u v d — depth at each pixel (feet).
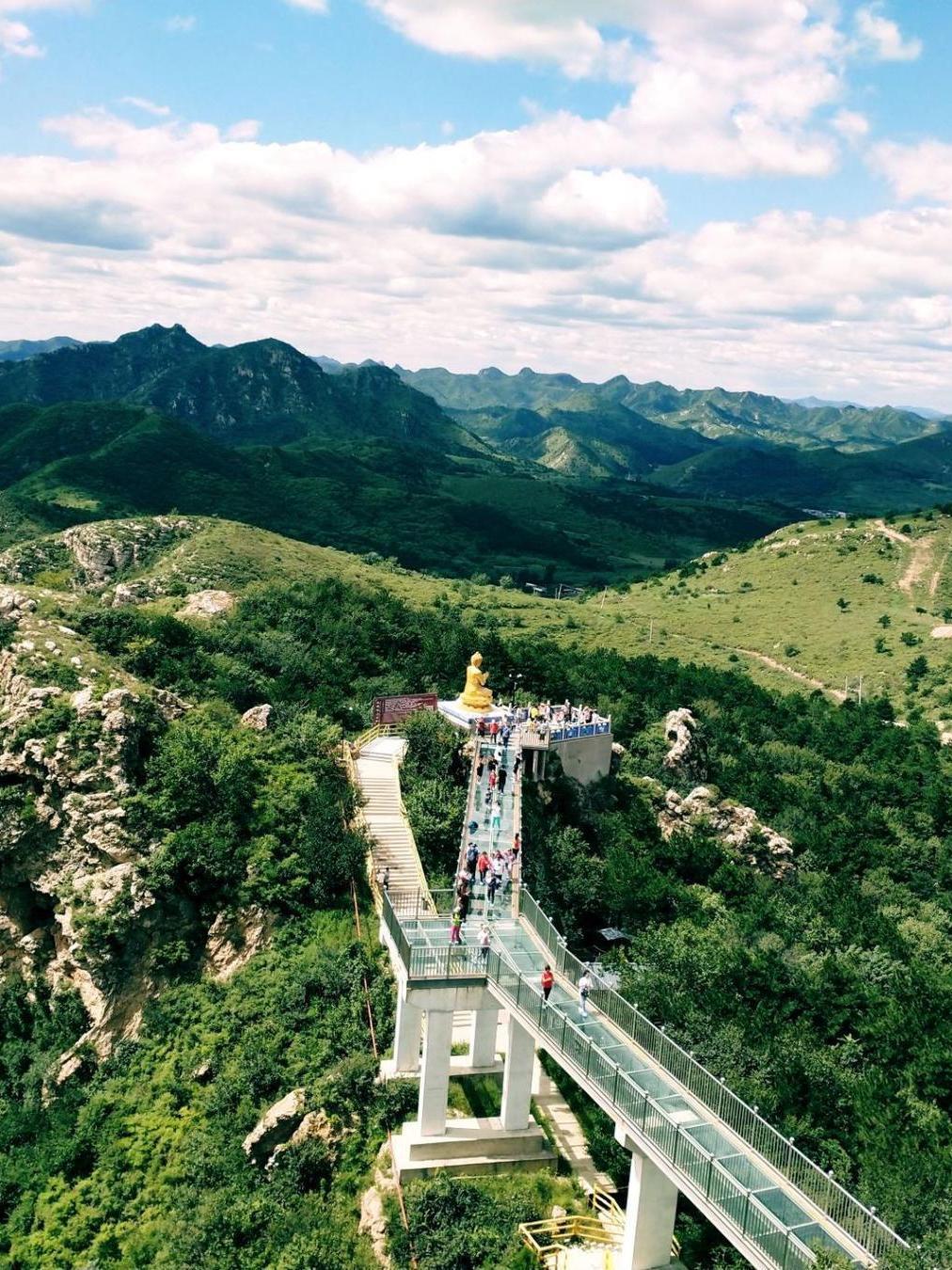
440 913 161.89
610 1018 128.47
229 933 187.11
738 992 182.50
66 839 193.77
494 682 314.14
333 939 184.65
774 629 638.12
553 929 146.00
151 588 507.71
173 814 196.54
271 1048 163.32
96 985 177.27
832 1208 96.78
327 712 249.14
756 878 251.19
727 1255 121.60
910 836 308.40
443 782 221.66
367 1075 151.23
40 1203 145.69
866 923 237.04
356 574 639.35
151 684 234.99
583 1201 135.95
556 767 240.32
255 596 365.40
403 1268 124.26
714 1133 107.76
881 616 638.53
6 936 193.67
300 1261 124.47
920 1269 88.94
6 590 260.62
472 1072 156.87
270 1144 147.13
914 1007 184.96
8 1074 172.24
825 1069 155.02
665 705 353.72
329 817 200.23
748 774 319.27
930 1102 158.30
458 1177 137.69
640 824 249.34
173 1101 159.74
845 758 370.73
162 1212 143.43
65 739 198.80
